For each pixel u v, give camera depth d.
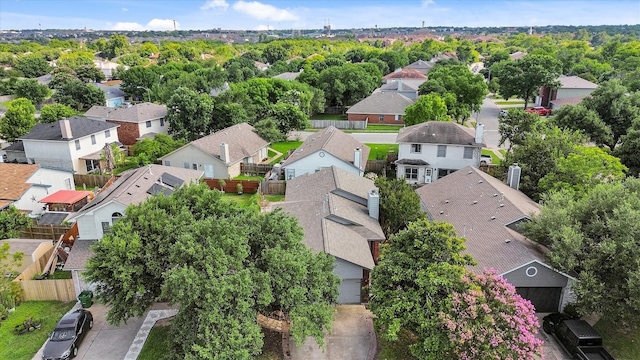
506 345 16.59
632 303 18.73
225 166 45.16
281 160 52.47
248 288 17.09
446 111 55.19
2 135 57.91
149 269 19.09
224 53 193.88
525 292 22.53
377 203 29.75
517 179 33.16
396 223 29.91
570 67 110.38
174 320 18.44
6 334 22.17
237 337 16.30
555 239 21.12
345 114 84.38
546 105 81.81
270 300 17.42
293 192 34.34
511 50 192.75
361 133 67.44
